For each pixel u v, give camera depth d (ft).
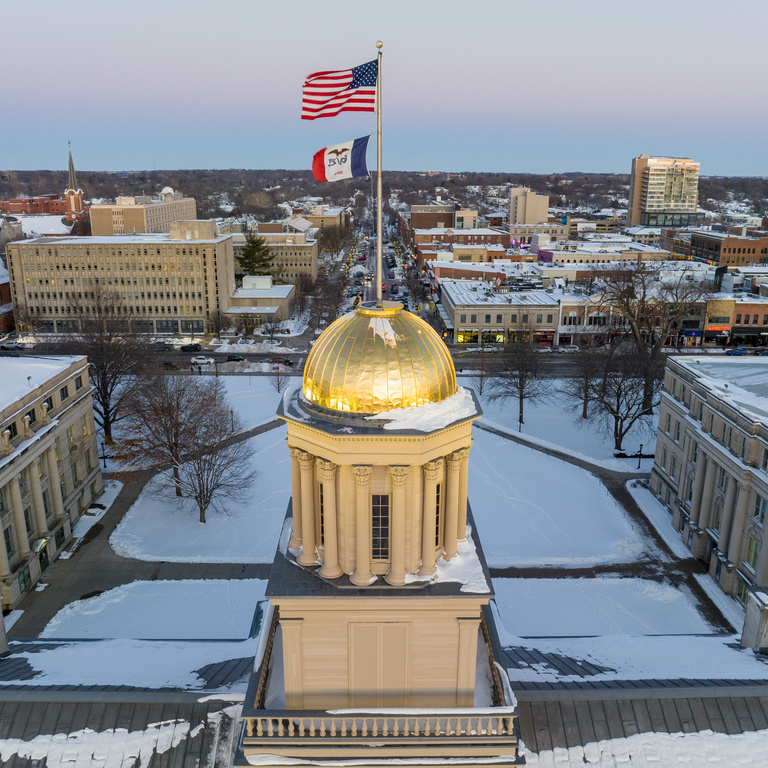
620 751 73.97
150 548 186.70
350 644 68.95
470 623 68.08
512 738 67.00
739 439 165.68
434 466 66.39
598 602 163.63
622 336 355.56
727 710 76.79
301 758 67.87
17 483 163.43
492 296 446.60
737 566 164.55
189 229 456.45
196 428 211.82
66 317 454.81
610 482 230.48
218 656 99.30
